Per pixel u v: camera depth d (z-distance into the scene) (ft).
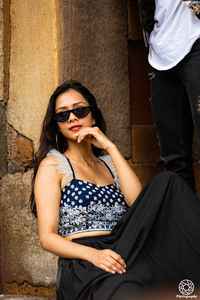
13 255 12.12
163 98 10.96
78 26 12.12
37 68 12.12
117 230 8.36
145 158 13.06
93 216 8.87
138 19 13.26
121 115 12.87
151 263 7.63
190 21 10.23
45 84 11.93
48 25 11.91
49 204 8.71
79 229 8.80
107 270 7.47
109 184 9.53
